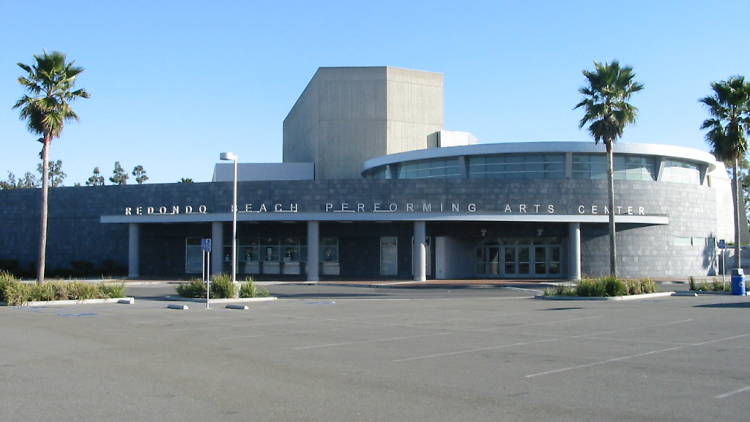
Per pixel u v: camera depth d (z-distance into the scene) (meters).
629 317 21.34
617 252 47.31
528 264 48.41
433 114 61.78
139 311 24.55
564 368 11.77
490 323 19.77
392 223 47.62
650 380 10.61
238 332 17.62
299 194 47.00
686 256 49.41
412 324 19.58
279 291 36.50
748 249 59.56
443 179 46.34
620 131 35.50
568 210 46.16
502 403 9.03
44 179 32.91
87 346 14.88
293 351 14.02
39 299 28.09
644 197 47.44
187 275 49.47
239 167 59.62
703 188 51.09
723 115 39.50
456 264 47.66
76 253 51.03
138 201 49.69
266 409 8.72
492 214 42.91
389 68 60.66
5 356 13.40
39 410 8.69
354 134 60.03
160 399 9.34
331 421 8.09
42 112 32.19
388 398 9.37
